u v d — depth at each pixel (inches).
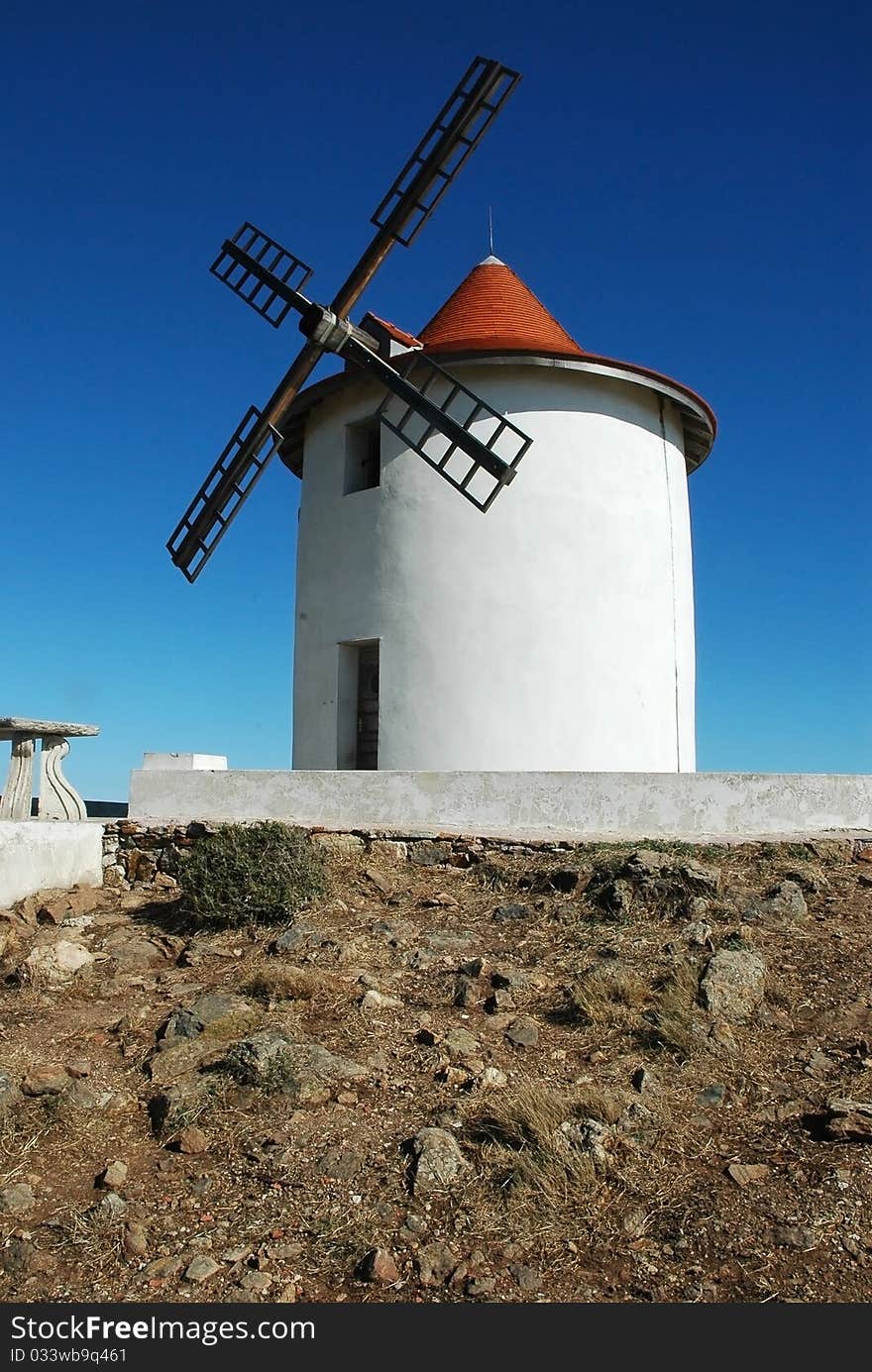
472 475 470.6
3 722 395.2
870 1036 252.7
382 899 356.8
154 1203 197.2
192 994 290.2
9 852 360.2
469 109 438.3
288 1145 213.2
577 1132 211.6
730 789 396.8
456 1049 249.9
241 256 523.2
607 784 400.5
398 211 455.8
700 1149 211.8
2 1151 212.5
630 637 551.5
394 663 542.9
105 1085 240.2
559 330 610.9
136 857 415.2
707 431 629.6
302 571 606.9
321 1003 276.2
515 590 531.2
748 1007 265.3
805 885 337.7
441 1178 201.0
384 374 488.4
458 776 414.0
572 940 312.0
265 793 434.6
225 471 523.8
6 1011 281.7
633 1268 179.6
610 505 553.9
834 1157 206.1
